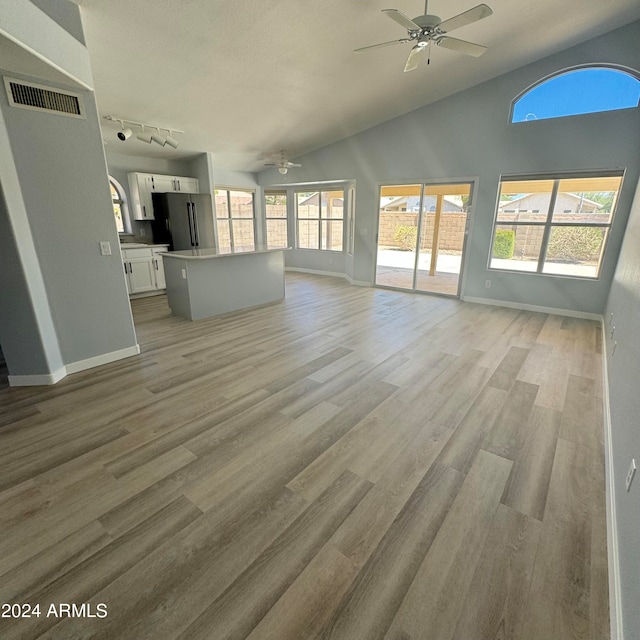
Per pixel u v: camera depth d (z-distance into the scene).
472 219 5.62
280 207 8.95
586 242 4.92
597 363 3.44
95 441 2.26
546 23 3.85
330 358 3.55
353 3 3.17
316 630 1.23
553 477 1.96
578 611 1.30
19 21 2.16
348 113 5.66
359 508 1.75
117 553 1.52
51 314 3.02
